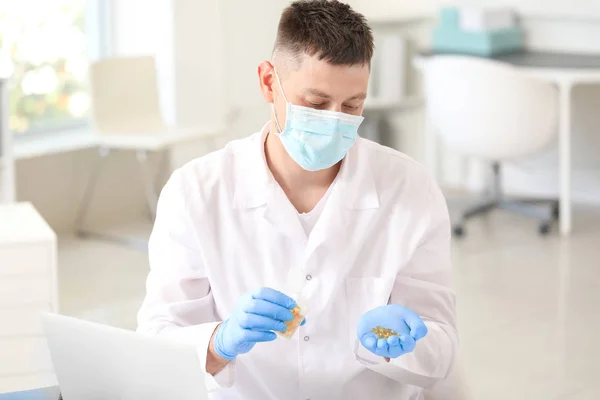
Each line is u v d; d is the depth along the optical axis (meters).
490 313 4.09
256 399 1.79
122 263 4.85
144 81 5.38
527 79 4.89
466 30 5.69
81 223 5.41
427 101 5.32
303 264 1.75
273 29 6.07
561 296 4.29
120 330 1.34
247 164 1.78
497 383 3.41
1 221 2.99
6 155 4.41
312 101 1.62
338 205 1.75
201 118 5.80
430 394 1.82
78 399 1.44
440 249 1.83
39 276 2.78
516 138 5.01
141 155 5.18
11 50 5.33
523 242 5.13
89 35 5.72
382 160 1.83
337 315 1.77
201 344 1.59
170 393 1.34
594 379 3.45
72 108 5.69
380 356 1.67
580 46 5.70
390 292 1.79
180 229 1.77
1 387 2.78
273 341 1.75
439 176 6.42
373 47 1.64
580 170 5.91
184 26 5.63
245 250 1.76
